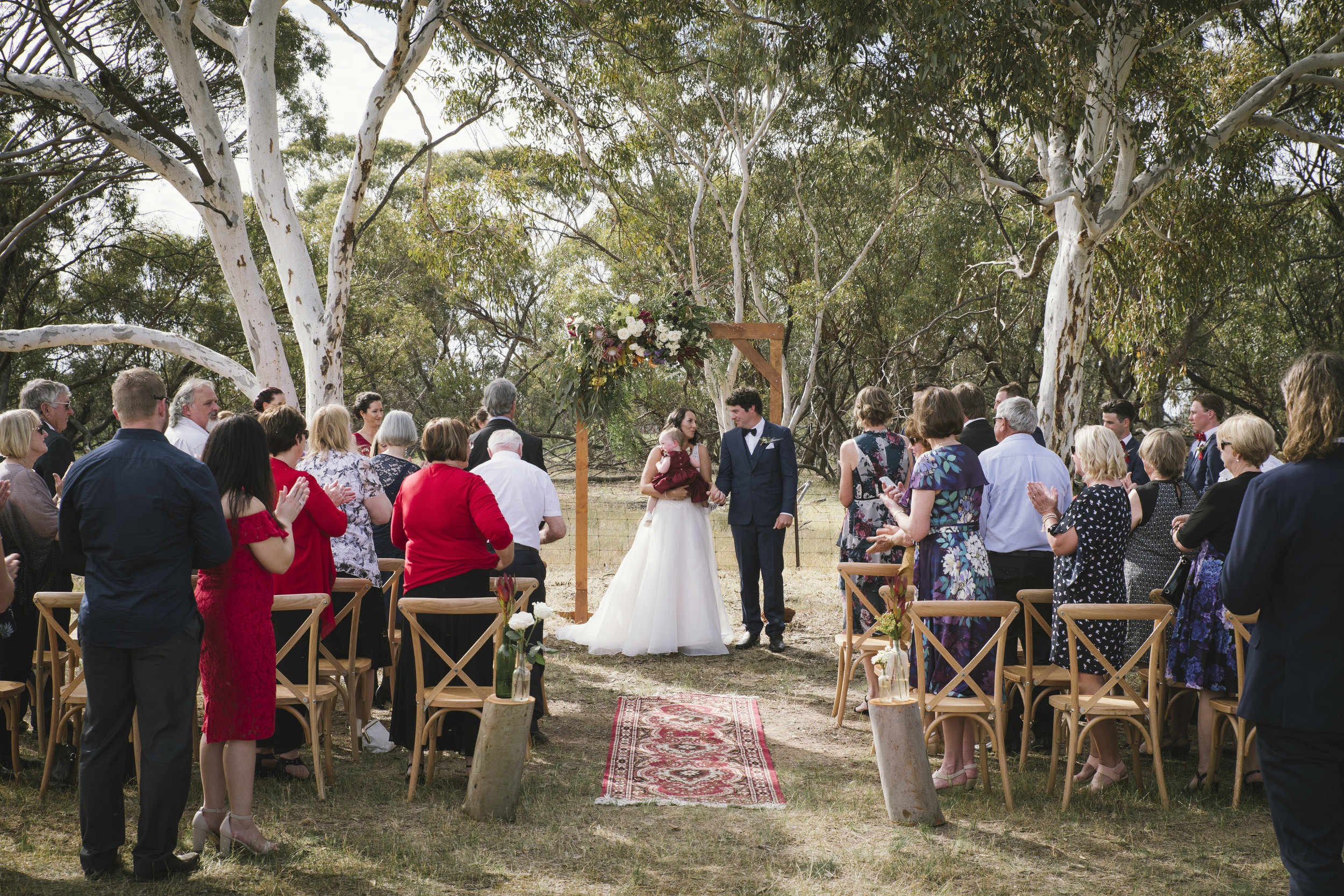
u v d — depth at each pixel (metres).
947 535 4.32
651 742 5.11
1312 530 2.43
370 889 3.30
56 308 21.64
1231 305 21.41
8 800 4.00
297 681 4.41
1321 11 12.42
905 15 9.13
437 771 4.61
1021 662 5.03
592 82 12.80
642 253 21.86
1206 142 10.55
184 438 5.40
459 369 31.64
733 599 9.51
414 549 4.51
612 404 8.03
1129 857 3.62
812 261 25.45
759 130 22.02
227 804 4.02
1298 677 2.44
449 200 12.66
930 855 3.64
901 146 9.91
